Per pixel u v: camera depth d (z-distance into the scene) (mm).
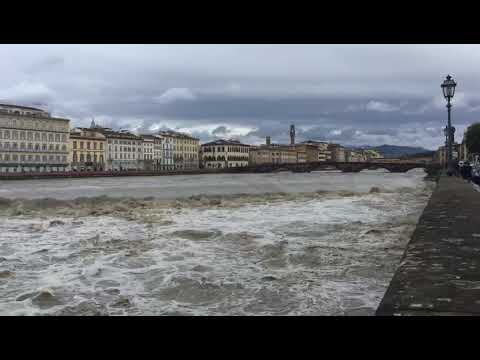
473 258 5074
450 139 29031
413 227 14320
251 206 22938
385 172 171500
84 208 22453
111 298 6707
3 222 17031
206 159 197125
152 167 166500
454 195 14516
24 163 119250
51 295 6781
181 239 12133
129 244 11414
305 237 12344
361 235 12672
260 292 6941
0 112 113250
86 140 139750
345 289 7086
